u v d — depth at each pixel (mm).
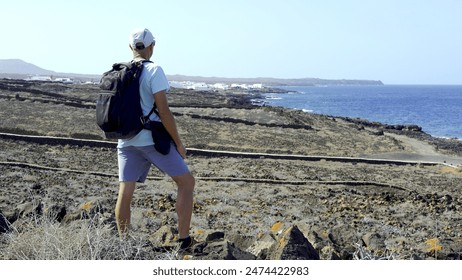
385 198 19297
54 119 38250
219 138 36188
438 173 28203
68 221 8000
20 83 82000
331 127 46375
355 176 25172
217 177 22453
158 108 6203
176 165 6402
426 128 70062
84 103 50344
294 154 32781
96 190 18172
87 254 5762
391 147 38500
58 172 21500
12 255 5859
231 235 8078
